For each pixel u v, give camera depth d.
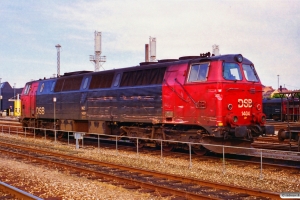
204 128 16.08
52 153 18.81
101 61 53.38
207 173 13.08
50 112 27.45
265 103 55.44
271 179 11.93
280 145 20.72
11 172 13.72
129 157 17.20
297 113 45.38
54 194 10.28
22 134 31.91
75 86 24.70
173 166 14.59
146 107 18.83
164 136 18.16
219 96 15.43
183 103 16.89
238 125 15.65
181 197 9.73
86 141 25.88
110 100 21.25
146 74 19.16
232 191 10.34
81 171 13.78
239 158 16.77
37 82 30.14
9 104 95.81
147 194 10.08
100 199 9.63
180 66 17.42
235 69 16.30
